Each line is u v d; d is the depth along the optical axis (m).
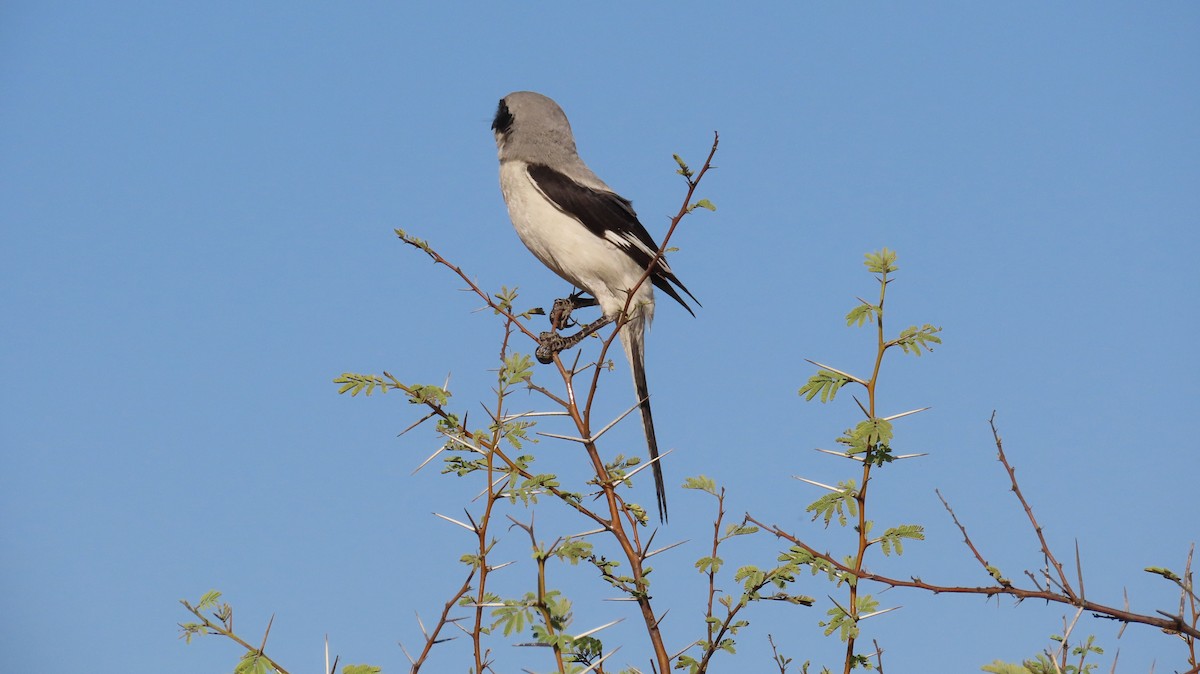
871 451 6.70
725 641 6.65
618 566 7.00
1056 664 5.46
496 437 6.79
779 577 6.61
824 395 6.82
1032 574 6.10
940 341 6.72
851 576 6.43
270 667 5.82
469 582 6.22
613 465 7.43
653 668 6.46
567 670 5.76
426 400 7.18
